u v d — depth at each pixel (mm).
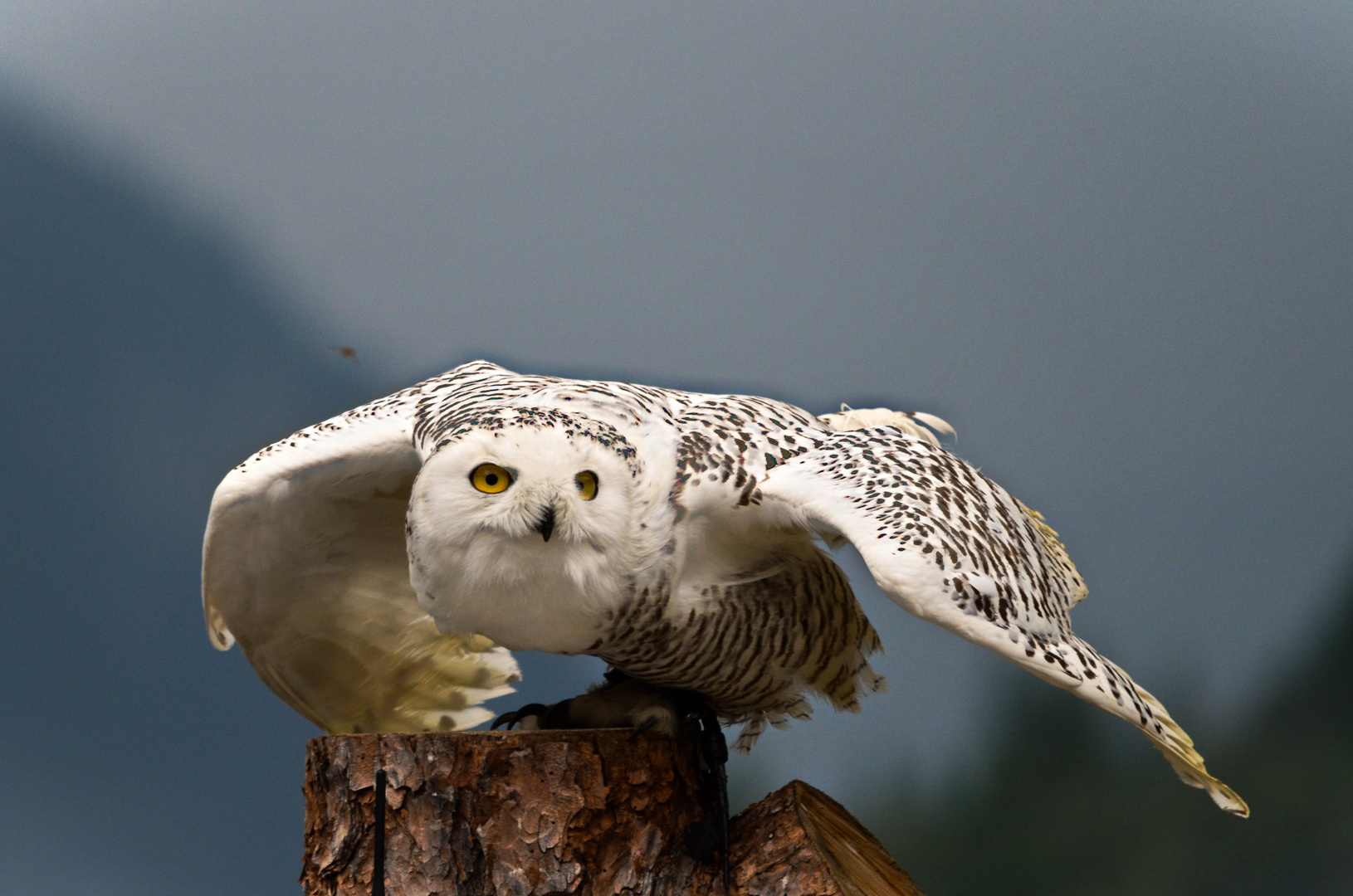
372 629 10164
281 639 10148
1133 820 15961
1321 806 15336
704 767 10023
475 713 10188
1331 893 14930
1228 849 15484
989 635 9867
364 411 10070
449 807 9930
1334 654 16203
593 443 9883
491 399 9945
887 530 9883
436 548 9867
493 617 9898
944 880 15836
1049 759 16172
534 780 9930
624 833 9945
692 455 9945
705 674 10000
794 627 10016
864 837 10047
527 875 9922
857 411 10250
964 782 16203
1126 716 9891
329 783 9969
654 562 9914
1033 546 9977
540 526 9852
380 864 9930
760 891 9945
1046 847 15688
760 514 9938
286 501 10055
